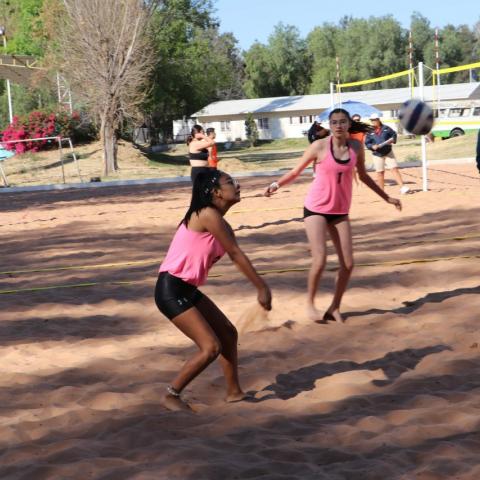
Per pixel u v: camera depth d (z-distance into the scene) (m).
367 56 89.38
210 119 76.50
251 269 4.62
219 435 4.50
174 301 4.72
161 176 34.31
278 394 5.16
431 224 12.82
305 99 75.94
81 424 4.80
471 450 4.04
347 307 7.32
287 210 16.48
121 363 6.04
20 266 11.32
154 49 42.25
